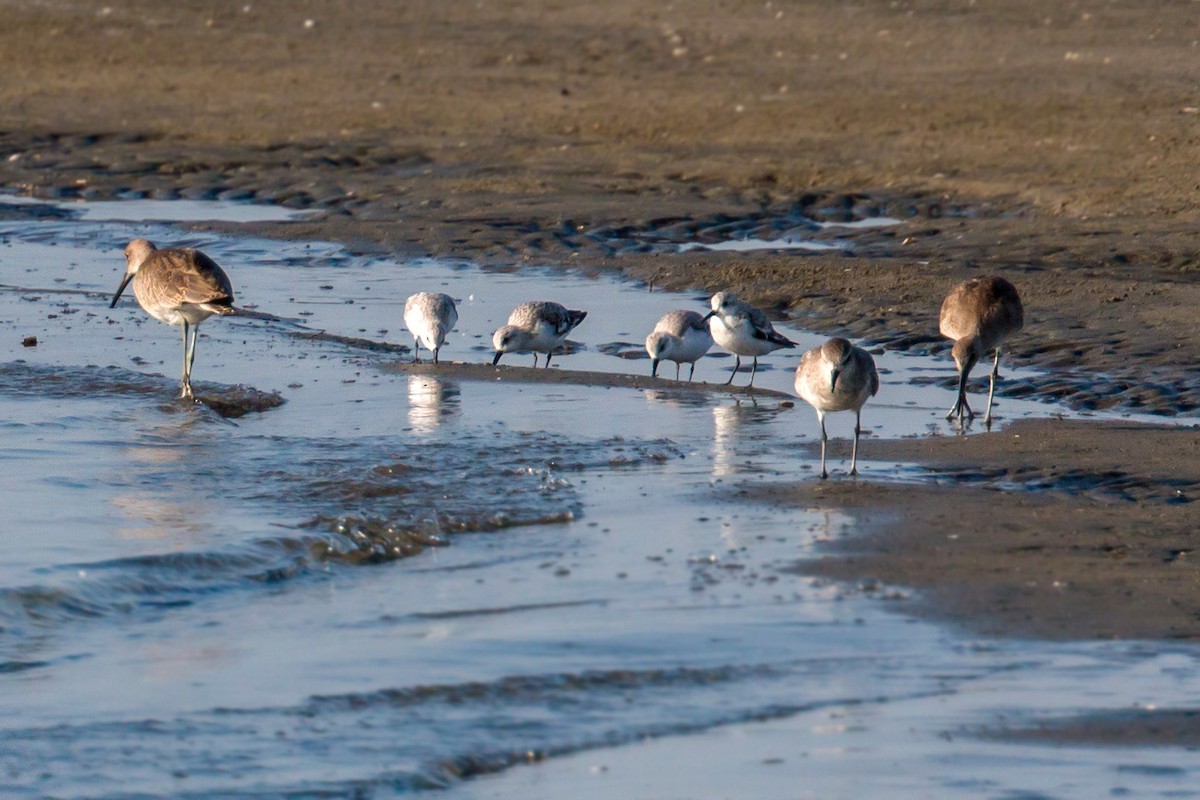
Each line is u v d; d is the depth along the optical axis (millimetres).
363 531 11242
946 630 9203
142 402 15523
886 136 31672
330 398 15914
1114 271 21578
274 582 10461
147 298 16062
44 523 11539
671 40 44094
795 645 8969
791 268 22250
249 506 12023
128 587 10164
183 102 36938
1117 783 7199
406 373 17172
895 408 15641
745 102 35562
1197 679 8445
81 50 42844
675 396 16219
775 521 11539
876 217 26094
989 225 24734
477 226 25547
